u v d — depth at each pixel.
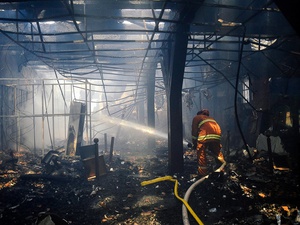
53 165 7.13
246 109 9.35
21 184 5.80
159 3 5.30
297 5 2.27
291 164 6.36
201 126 5.73
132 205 4.57
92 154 7.16
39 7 5.51
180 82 6.35
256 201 4.35
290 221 3.52
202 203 4.43
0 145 10.00
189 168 7.04
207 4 4.25
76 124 9.48
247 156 7.48
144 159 9.22
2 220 3.82
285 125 7.66
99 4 5.49
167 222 3.82
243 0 5.54
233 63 9.66
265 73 8.39
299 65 7.09
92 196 5.05
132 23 7.25
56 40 9.09
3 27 8.69
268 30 6.68
